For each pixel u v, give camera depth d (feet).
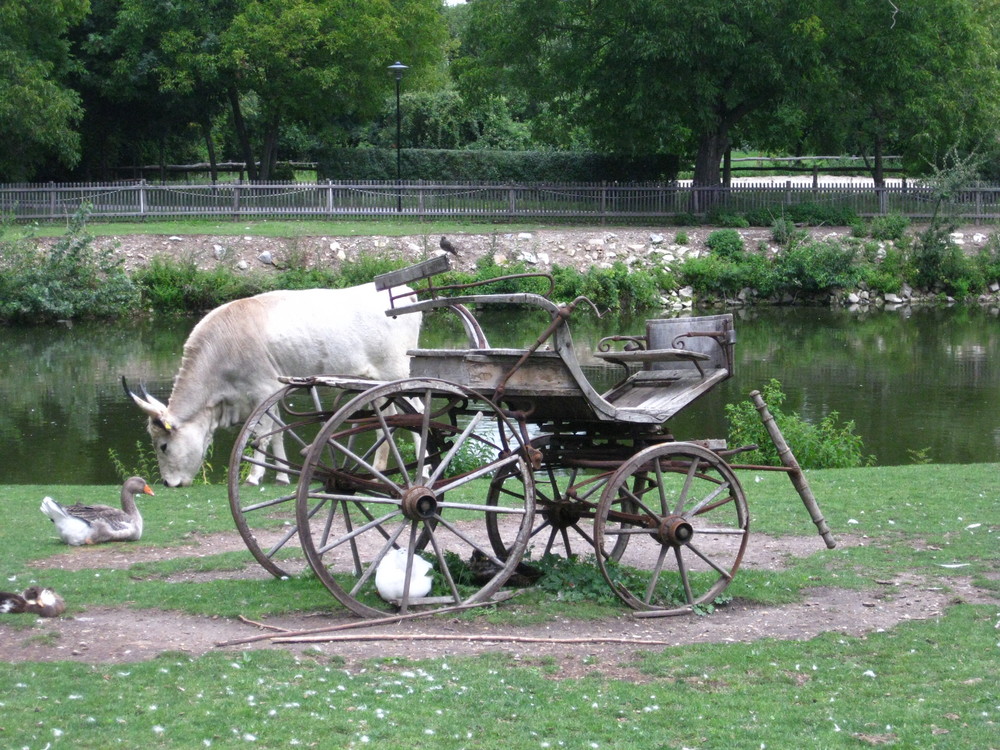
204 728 17.22
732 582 26.61
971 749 16.97
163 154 147.74
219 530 32.12
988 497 36.37
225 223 112.68
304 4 126.21
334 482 25.75
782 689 19.72
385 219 118.73
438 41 149.48
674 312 104.27
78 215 95.76
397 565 24.20
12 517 33.71
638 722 17.98
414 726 17.53
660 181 135.33
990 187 126.41
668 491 37.63
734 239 113.19
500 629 22.91
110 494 37.50
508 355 24.13
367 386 23.70
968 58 123.95
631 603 24.23
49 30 121.90
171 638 21.94
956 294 112.68
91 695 18.52
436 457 27.32
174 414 38.91
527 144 175.83
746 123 130.93
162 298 96.84
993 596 25.70
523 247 108.37
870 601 25.44
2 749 16.25
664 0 107.76
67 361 75.82
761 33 111.65
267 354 39.42
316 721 17.58
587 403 24.22
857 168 171.22
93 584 25.62
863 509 34.78
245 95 143.02
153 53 126.82
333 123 153.89
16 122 113.80
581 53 116.57
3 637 21.80
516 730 17.51
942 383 69.26
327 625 22.94
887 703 19.01
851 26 112.16
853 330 94.27
